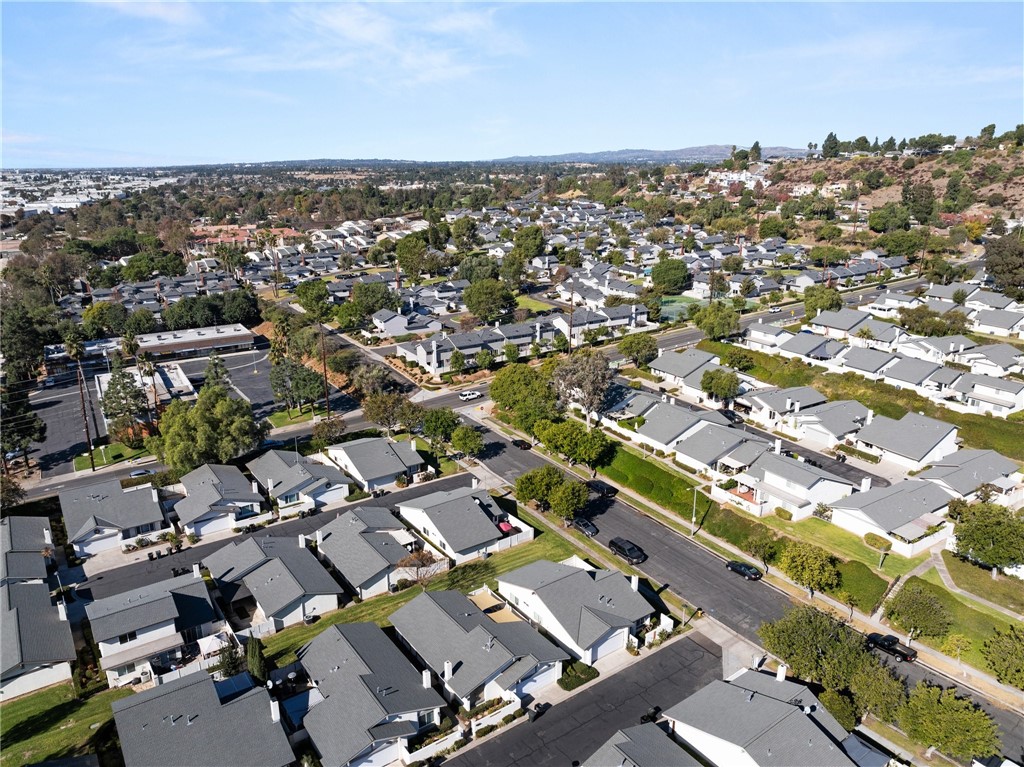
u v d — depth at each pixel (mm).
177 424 80750
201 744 39875
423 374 118812
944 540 66188
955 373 98812
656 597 59281
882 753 41906
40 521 68625
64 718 45719
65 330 132625
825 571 57000
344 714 42844
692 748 42719
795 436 90250
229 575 59250
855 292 164125
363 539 63969
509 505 75562
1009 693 48000
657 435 86688
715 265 195125
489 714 45312
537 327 128750
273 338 137750
